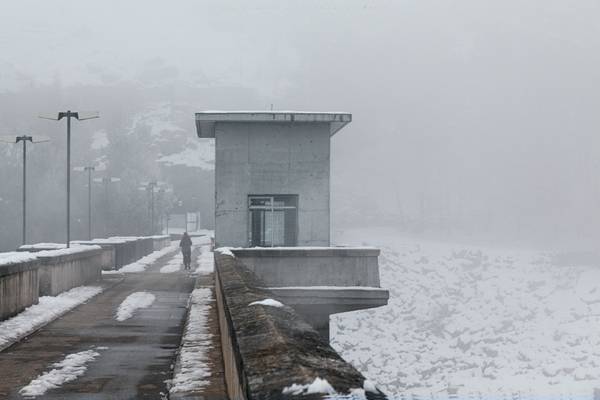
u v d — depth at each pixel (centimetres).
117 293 2189
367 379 220
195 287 2259
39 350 1049
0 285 1344
